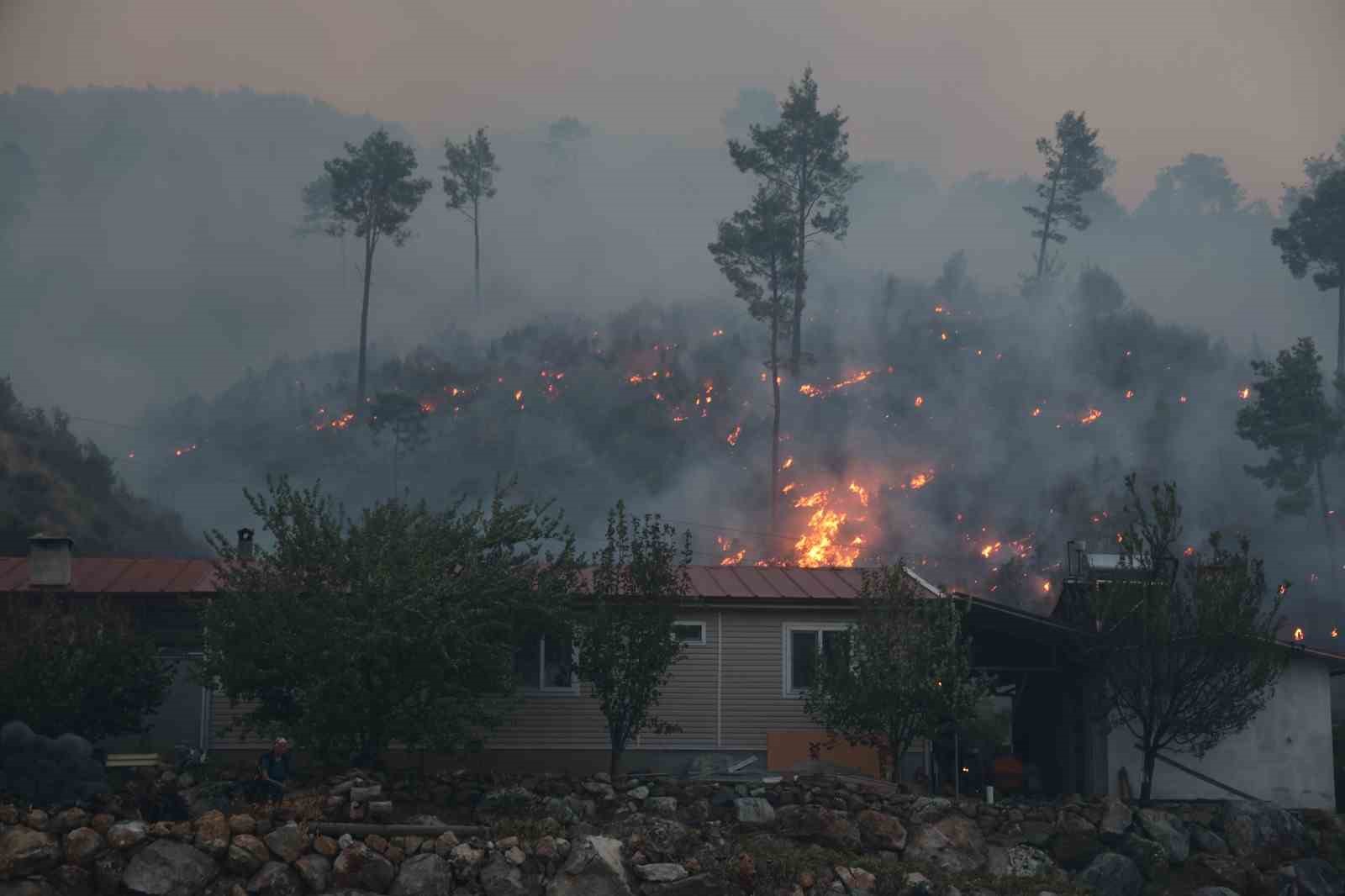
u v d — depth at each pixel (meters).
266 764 22.55
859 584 29.36
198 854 20.66
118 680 24.19
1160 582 26.77
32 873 19.95
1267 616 26.73
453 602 23.81
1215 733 26.64
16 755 21.83
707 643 28.19
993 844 24.47
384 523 24.95
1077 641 27.69
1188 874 24.36
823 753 27.62
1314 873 24.47
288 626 23.62
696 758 27.17
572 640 25.75
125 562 28.70
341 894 20.80
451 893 21.36
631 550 26.72
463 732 24.05
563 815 23.23
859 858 23.48
